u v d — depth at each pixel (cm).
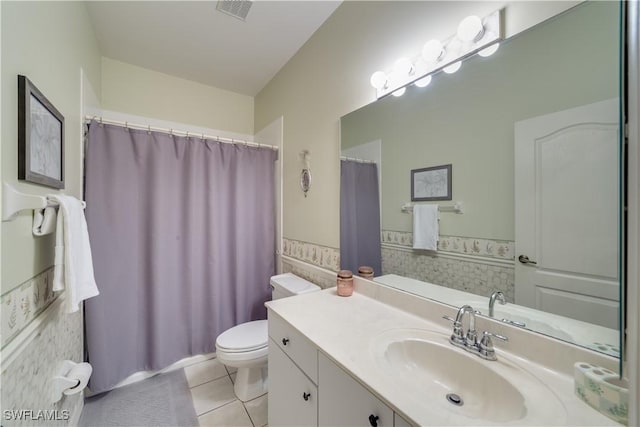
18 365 79
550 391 69
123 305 170
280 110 230
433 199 113
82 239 110
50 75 105
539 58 81
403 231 126
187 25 175
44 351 99
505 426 59
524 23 84
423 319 114
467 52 99
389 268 133
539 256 83
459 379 85
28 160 82
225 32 182
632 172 46
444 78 108
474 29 92
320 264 179
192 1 155
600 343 71
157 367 182
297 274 204
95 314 159
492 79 93
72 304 98
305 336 100
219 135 264
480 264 98
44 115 97
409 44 121
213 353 209
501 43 90
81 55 150
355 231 152
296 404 108
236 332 171
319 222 180
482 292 98
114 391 169
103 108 210
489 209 95
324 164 175
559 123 77
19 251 82
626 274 49
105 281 163
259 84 257
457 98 104
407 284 125
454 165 105
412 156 121
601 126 70
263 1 156
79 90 148
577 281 75
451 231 107
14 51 78
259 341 160
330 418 89
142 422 146
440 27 108
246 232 220
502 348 88
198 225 200
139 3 156
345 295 143
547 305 81
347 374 81
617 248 68
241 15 167
